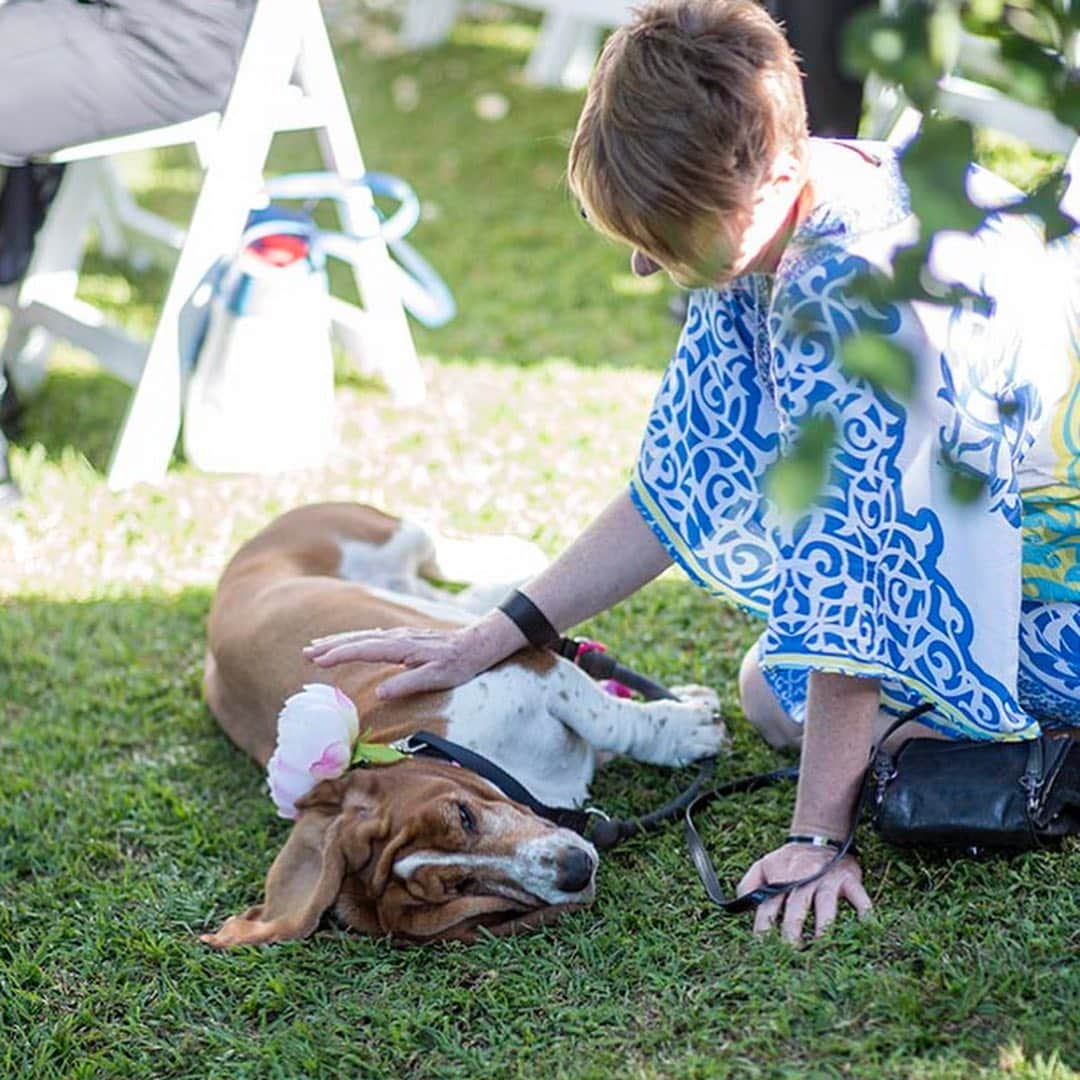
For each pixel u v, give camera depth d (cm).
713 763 386
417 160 843
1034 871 316
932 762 323
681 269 287
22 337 608
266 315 555
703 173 269
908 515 301
